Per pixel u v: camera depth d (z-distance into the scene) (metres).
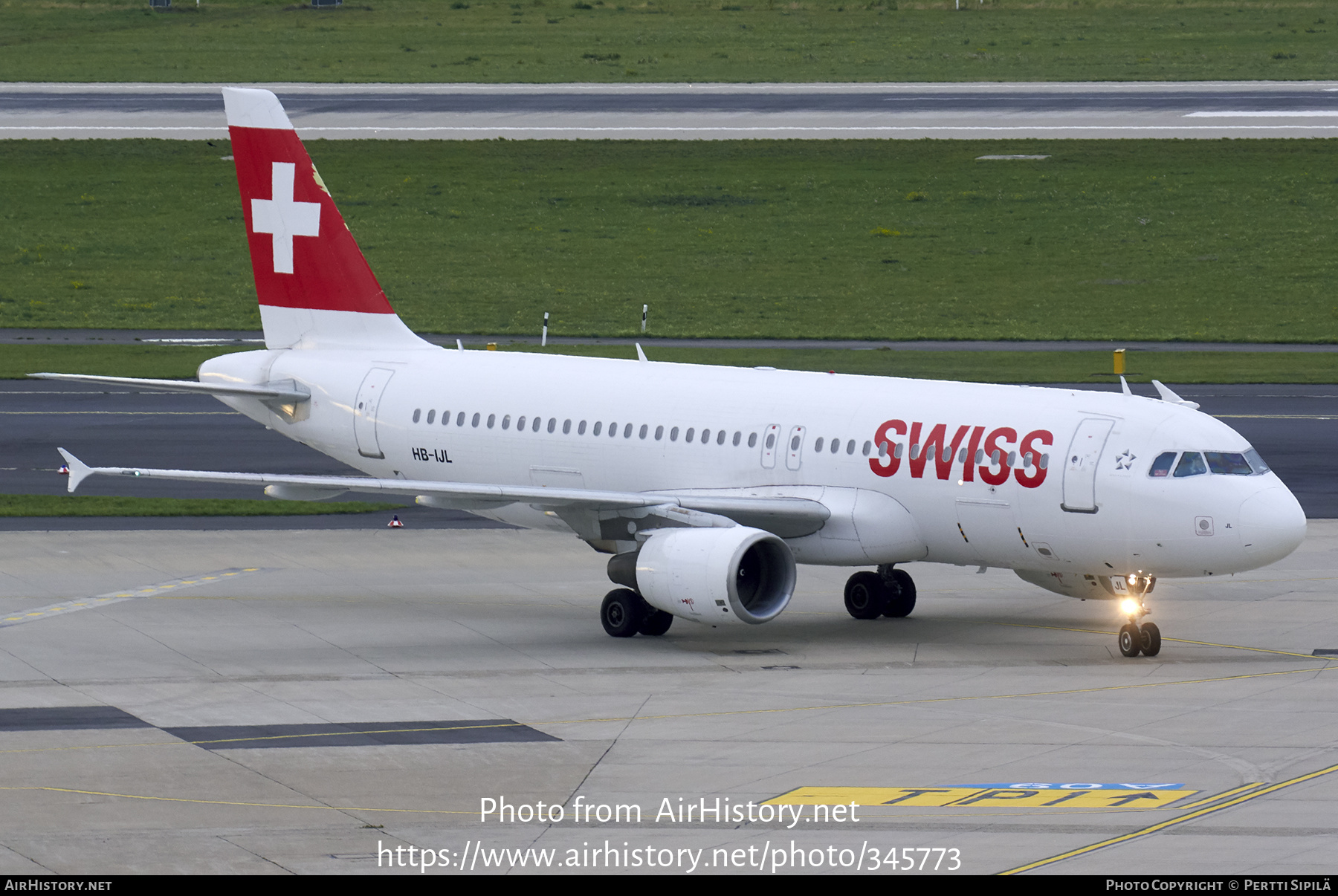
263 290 163.50
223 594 143.62
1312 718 102.94
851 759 94.25
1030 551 123.19
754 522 130.00
